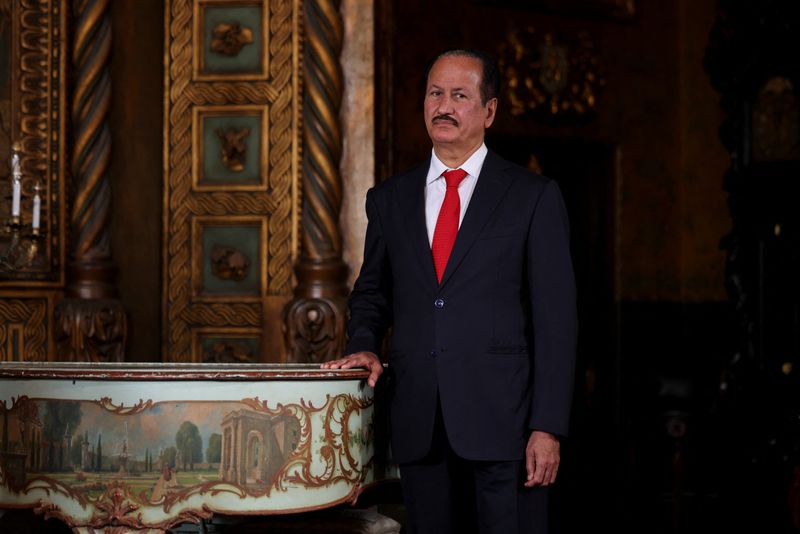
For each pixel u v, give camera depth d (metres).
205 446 3.31
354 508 4.55
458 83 3.27
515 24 7.76
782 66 7.68
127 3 6.04
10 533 4.59
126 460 3.31
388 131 6.55
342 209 6.07
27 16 5.80
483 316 3.22
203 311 6.14
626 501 8.11
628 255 8.31
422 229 3.33
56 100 5.85
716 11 8.16
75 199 5.84
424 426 3.24
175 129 6.19
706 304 8.43
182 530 4.51
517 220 3.23
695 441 8.25
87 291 5.80
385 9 6.56
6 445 3.41
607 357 8.23
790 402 7.45
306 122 6.04
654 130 8.43
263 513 3.32
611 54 8.29
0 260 4.91
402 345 3.31
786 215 7.61
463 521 3.42
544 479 3.16
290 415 3.35
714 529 8.02
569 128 8.05
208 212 6.15
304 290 5.93
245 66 6.16
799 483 6.98
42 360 5.75
